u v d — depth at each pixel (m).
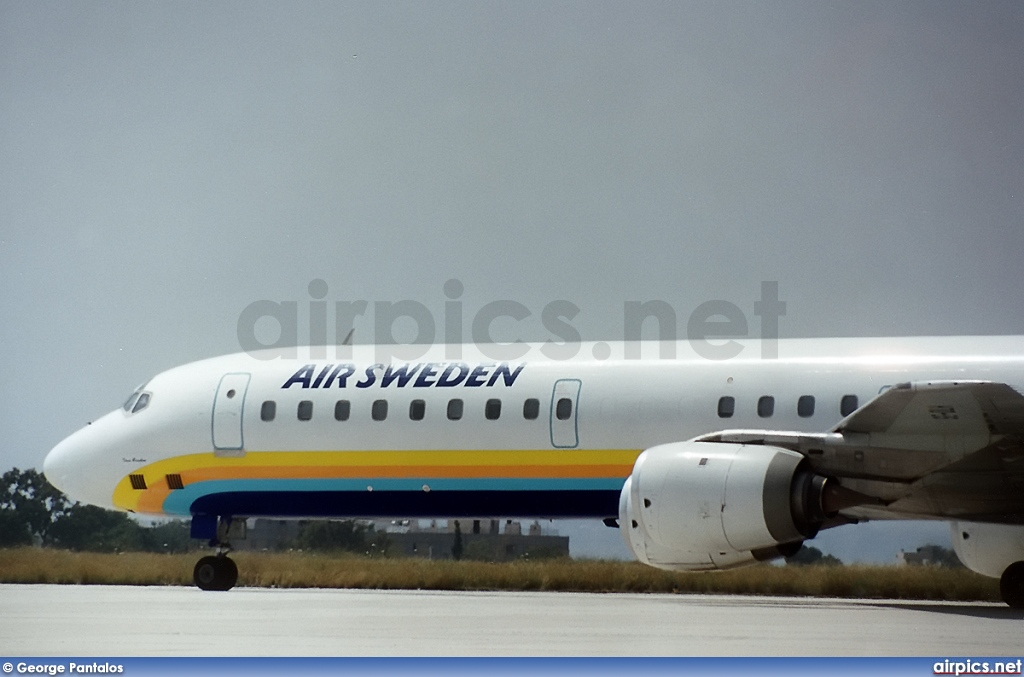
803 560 116.38
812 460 57.75
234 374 78.94
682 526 56.25
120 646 40.38
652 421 67.50
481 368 73.19
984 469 58.59
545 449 69.88
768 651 38.41
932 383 53.56
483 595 81.69
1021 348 64.19
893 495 57.31
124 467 80.06
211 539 79.31
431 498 73.00
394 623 50.41
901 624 50.62
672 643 41.03
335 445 74.81
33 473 147.12
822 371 65.75
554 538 115.94
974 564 64.44
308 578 99.56
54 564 111.56
